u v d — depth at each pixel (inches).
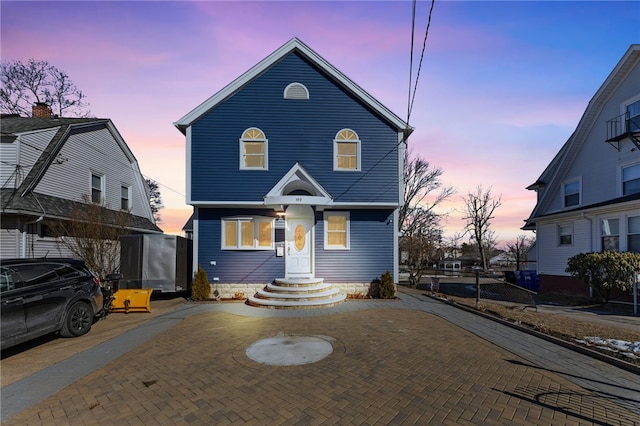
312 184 479.8
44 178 477.7
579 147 601.6
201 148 486.0
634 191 505.0
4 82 922.7
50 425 146.9
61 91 1009.5
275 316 362.9
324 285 474.3
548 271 647.1
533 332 287.0
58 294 269.7
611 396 171.8
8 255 417.1
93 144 590.9
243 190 486.3
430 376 196.7
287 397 171.0
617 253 440.1
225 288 488.7
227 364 217.3
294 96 498.9
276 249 495.5
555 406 161.0
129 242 474.9
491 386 183.3
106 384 187.8
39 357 234.1
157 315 370.6
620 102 526.6
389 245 506.9
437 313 378.9
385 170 502.9
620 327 314.2
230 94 490.3
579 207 592.1
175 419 151.1
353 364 216.4
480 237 1505.9
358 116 504.1
